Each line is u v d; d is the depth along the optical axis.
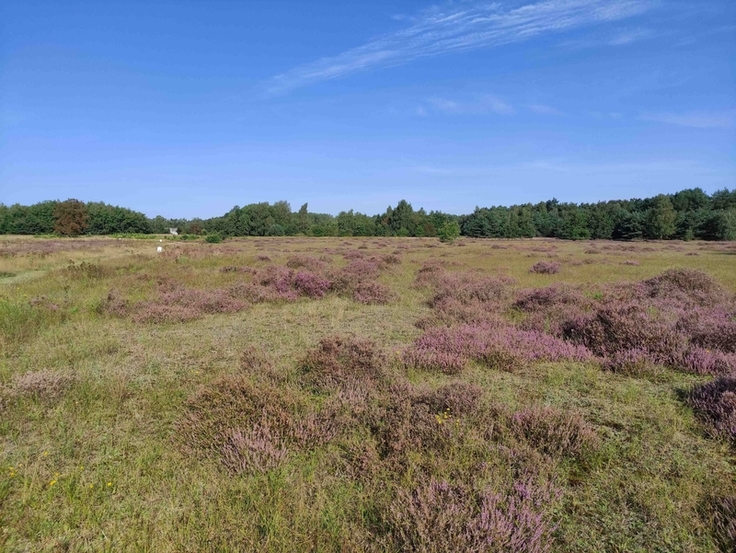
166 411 4.95
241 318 9.84
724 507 3.11
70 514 3.20
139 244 45.53
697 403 4.89
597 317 7.70
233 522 3.04
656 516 3.14
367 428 4.40
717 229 69.19
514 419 4.42
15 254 26.28
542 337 7.62
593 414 4.85
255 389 4.77
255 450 3.81
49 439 4.36
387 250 37.41
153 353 7.14
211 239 55.34
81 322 9.20
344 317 9.94
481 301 11.30
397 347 7.38
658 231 74.12
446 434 4.08
